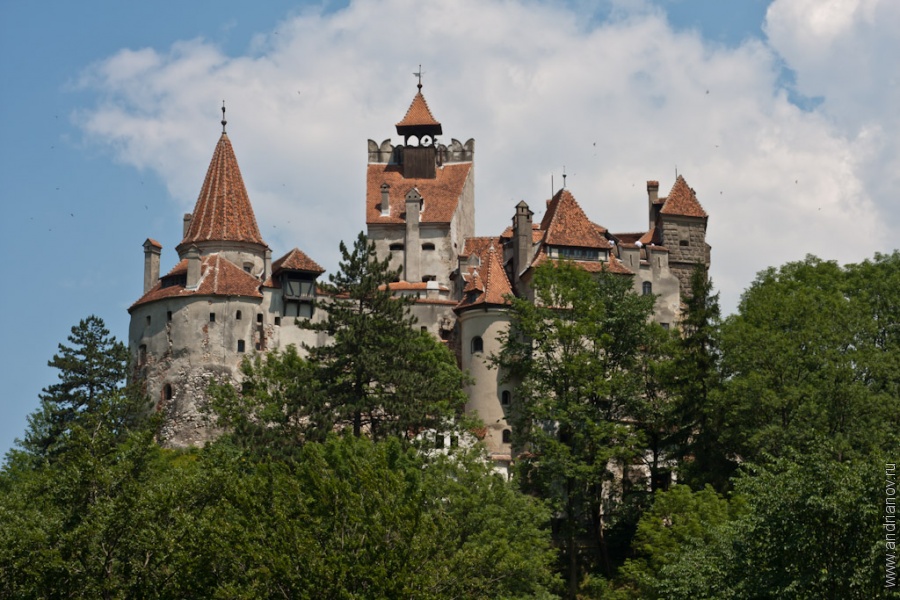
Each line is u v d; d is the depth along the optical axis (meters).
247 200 137.88
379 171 141.75
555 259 123.12
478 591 68.94
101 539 66.00
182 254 135.50
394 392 102.00
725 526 74.06
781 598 63.53
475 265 130.25
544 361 109.69
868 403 100.00
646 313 111.62
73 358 119.44
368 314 104.56
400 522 65.75
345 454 82.50
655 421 108.06
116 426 116.31
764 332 105.94
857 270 122.88
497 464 114.25
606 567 102.75
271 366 112.75
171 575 65.75
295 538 64.62
